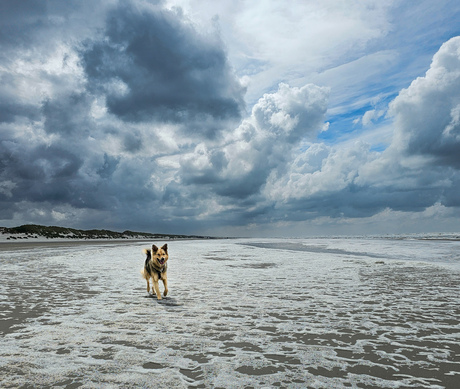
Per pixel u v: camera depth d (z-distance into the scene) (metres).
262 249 25.97
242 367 3.23
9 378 2.96
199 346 3.84
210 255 19.48
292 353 3.62
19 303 6.25
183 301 6.45
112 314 5.39
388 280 9.15
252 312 5.52
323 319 5.07
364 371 3.13
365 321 4.95
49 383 2.86
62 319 5.07
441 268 11.83
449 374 3.06
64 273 10.94
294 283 8.68
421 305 6.05
